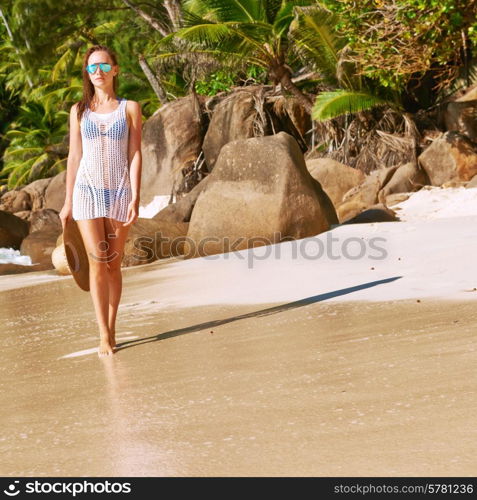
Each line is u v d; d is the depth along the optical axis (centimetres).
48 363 518
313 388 353
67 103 5069
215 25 2681
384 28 1912
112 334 570
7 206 3562
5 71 5656
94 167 590
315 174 2248
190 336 557
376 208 1592
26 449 310
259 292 764
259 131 2961
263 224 1356
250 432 296
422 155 2180
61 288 1094
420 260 843
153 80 3750
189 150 3122
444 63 1970
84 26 3947
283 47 2852
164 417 335
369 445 263
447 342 416
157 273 1095
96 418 349
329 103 2481
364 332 480
